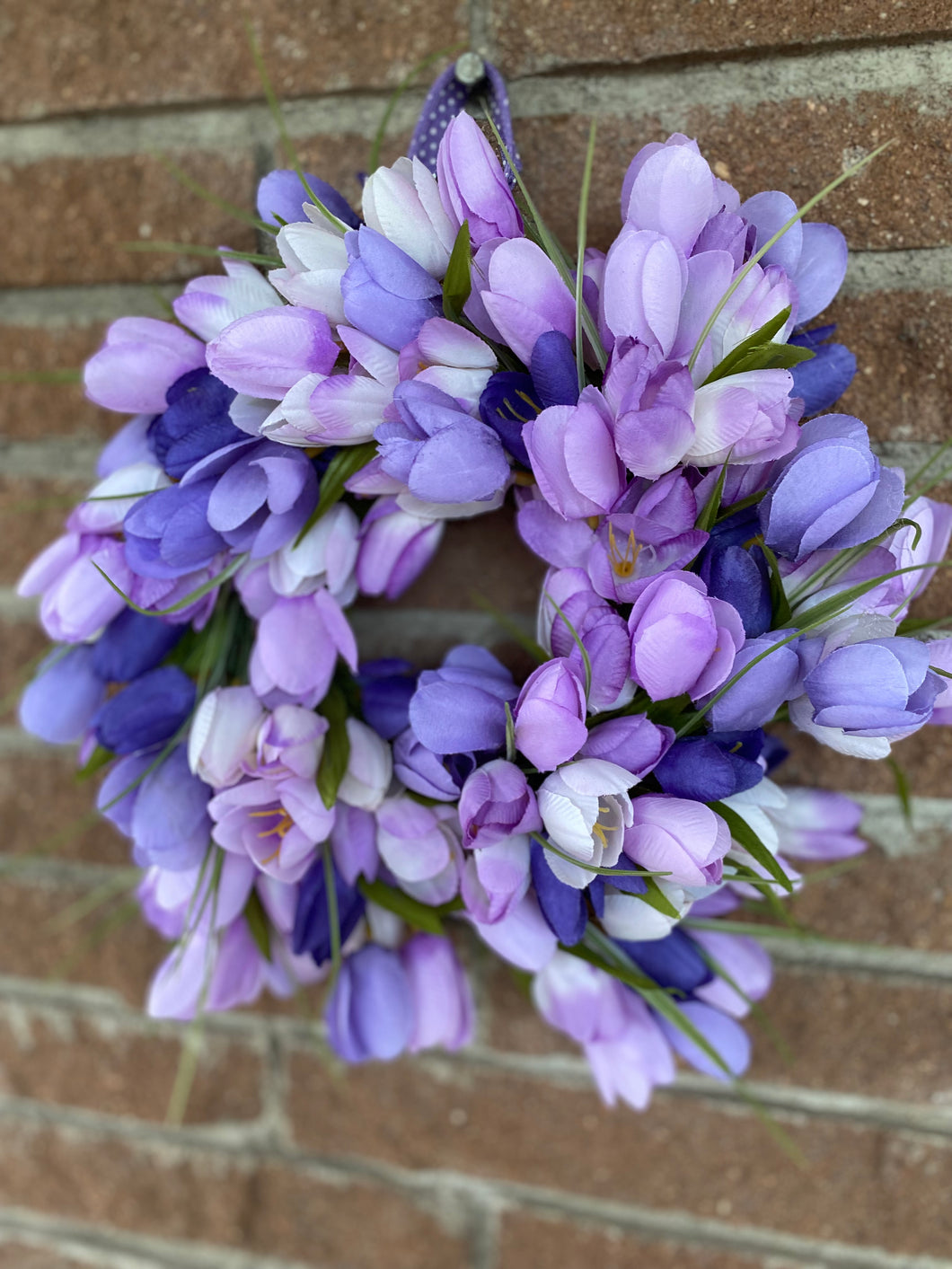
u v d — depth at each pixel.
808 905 0.55
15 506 0.59
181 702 0.46
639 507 0.39
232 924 0.51
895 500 0.39
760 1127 0.58
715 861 0.39
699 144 0.48
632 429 0.37
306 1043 0.63
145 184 0.54
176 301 0.43
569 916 0.41
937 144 0.46
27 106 0.54
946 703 0.41
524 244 0.39
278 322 0.40
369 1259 0.65
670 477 0.38
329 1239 0.66
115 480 0.45
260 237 0.52
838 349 0.43
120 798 0.45
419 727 0.40
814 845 0.49
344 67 0.50
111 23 0.52
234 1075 0.65
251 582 0.46
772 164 0.47
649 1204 0.60
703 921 0.49
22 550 0.60
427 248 0.41
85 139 0.54
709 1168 0.59
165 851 0.45
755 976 0.50
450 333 0.40
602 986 0.48
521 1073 0.61
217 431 0.43
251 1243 0.67
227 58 0.51
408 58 0.49
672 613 0.37
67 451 0.58
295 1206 0.66
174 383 0.44
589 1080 0.60
